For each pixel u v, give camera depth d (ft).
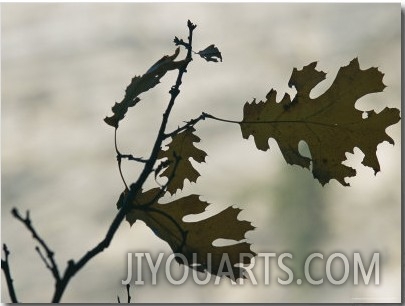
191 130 5.92
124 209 5.10
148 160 5.26
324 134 5.85
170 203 5.72
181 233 5.62
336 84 5.84
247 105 5.82
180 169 5.90
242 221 5.66
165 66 5.44
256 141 5.84
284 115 5.84
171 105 5.30
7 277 4.98
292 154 5.85
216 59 5.51
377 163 5.75
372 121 5.80
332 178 5.81
